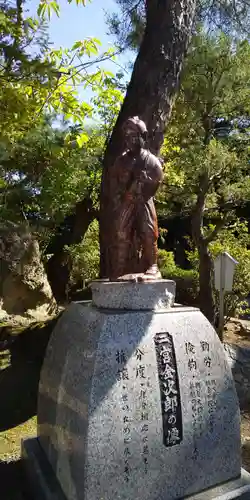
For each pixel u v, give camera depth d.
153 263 3.53
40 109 4.10
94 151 8.70
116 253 3.49
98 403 2.94
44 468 3.54
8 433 4.77
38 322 8.44
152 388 3.13
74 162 6.26
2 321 8.23
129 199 3.38
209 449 3.31
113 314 3.18
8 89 3.10
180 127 7.69
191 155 7.54
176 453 3.17
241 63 7.43
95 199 10.44
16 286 8.50
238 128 8.64
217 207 8.86
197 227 8.51
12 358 6.78
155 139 5.32
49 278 12.64
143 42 5.67
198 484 3.25
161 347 3.23
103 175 5.07
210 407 3.35
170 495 3.14
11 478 3.92
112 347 3.07
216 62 7.30
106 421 2.95
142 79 5.38
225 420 3.41
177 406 3.21
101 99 7.89
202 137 8.15
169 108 5.51
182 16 5.55
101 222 4.86
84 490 2.87
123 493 2.97
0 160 4.18
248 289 9.38
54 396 3.53
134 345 3.13
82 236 12.70
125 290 3.37
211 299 8.67
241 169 8.31
